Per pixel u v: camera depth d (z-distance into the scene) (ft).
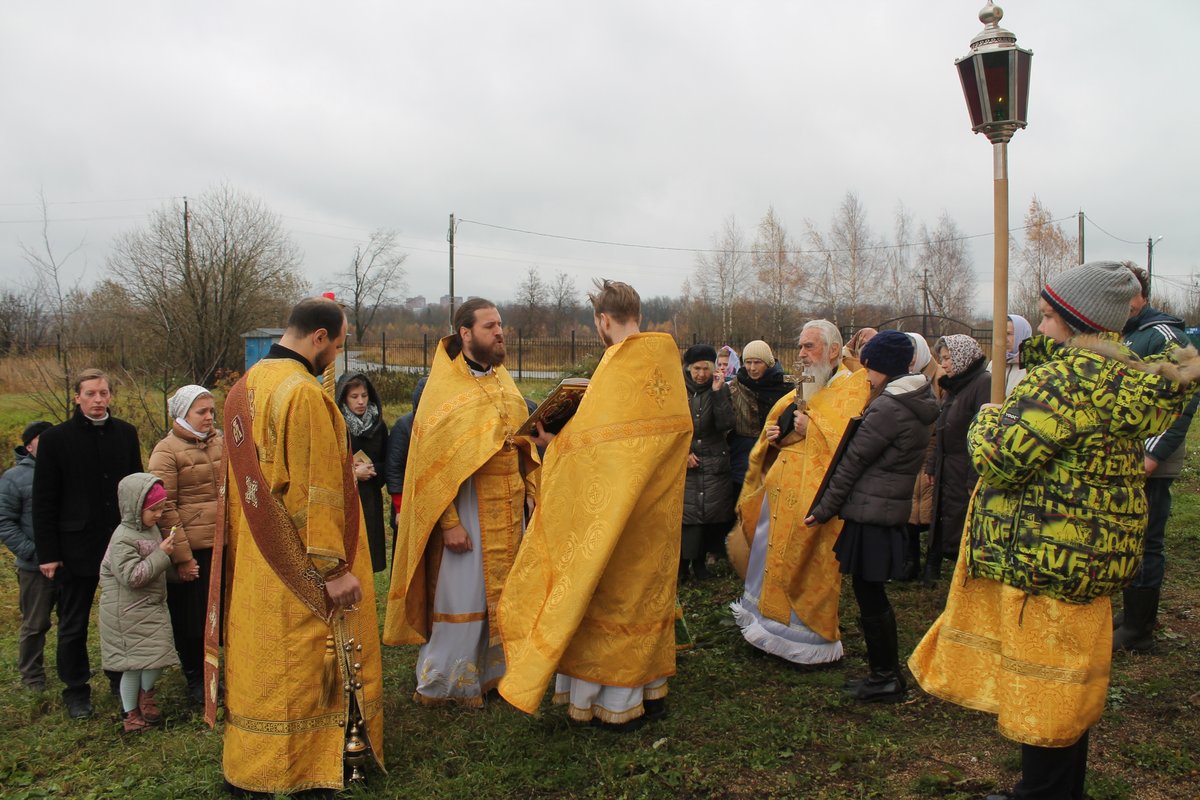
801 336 16.33
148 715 15.57
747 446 22.02
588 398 12.94
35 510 15.97
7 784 13.62
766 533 16.71
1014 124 11.96
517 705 12.07
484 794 12.00
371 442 20.27
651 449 12.71
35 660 17.67
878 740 12.84
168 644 15.44
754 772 12.16
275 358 12.10
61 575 16.16
